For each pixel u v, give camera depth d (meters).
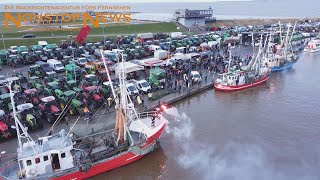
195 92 60.56
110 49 92.19
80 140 37.41
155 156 39.03
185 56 78.69
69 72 63.81
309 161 38.38
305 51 102.88
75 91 51.66
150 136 37.59
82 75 64.06
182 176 35.53
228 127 47.19
